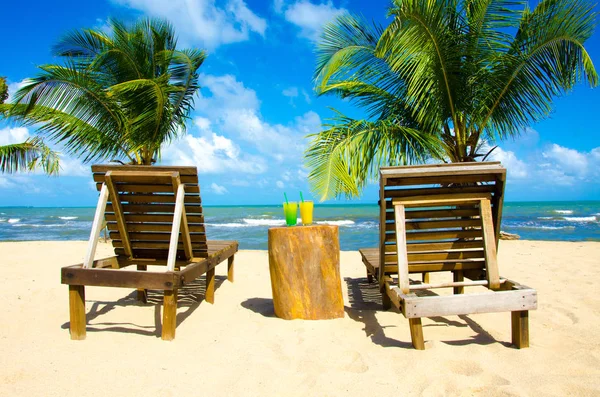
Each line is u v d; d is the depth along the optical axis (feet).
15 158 32.40
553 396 6.50
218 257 13.38
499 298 8.48
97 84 27.96
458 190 9.93
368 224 76.43
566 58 20.29
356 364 7.91
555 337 9.32
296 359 8.25
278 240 11.10
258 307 12.55
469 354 8.31
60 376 7.45
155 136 31.14
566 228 60.54
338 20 25.27
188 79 31.86
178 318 11.30
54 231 67.31
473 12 23.07
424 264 10.87
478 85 22.80
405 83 24.31
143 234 11.61
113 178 10.63
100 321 11.00
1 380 7.24
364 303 13.07
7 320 10.87
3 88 35.94
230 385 7.15
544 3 20.49
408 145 23.32
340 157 20.86
